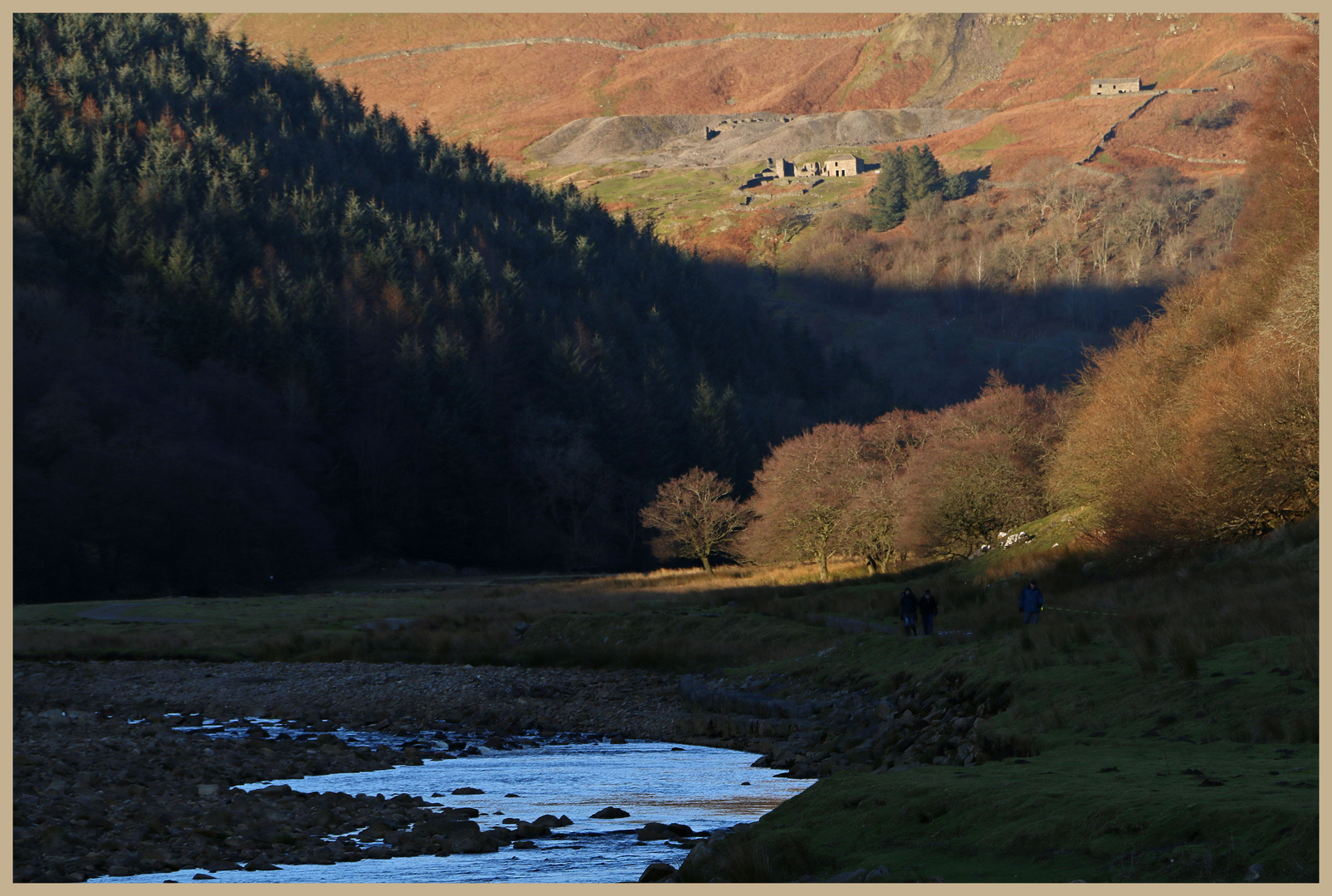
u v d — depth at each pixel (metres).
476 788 17.55
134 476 75.62
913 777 10.69
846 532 65.00
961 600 39.38
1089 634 21.31
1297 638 15.91
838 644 28.94
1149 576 35.72
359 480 104.81
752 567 77.81
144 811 15.05
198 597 77.00
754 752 21.78
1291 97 54.50
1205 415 37.56
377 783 18.62
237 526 79.81
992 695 18.50
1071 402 64.12
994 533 55.22
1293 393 34.16
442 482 106.88
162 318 106.19
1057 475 51.97
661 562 111.50
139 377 90.88
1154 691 15.16
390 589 82.50
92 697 30.72
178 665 36.78
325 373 110.44
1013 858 8.16
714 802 15.87
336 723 27.34
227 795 16.55
